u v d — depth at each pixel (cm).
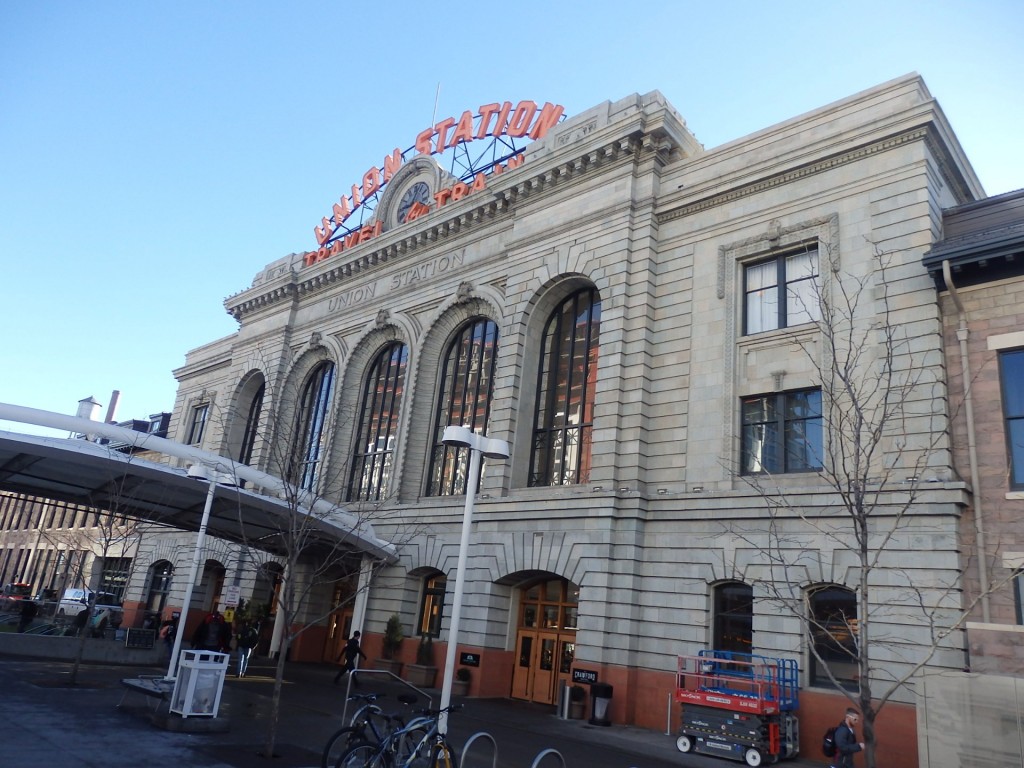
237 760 1282
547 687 2642
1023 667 1552
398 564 3180
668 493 2381
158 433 6141
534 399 3014
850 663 1908
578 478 2756
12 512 7800
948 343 1983
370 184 4453
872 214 2186
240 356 4875
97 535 5750
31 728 1366
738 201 2538
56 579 6397
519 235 3159
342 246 4394
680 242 2655
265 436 4116
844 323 2147
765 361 2320
